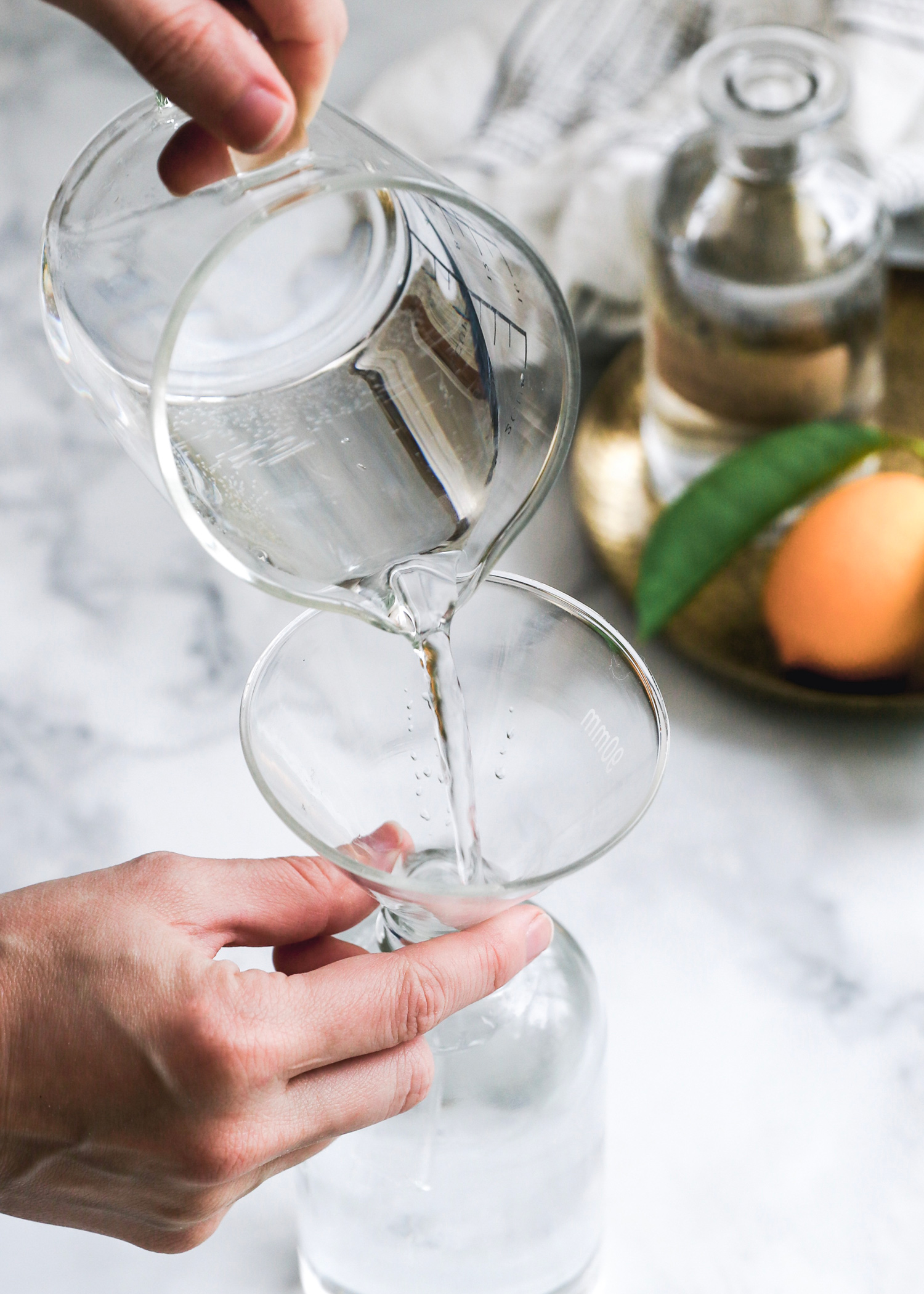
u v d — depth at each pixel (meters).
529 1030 0.45
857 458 0.59
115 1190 0.43
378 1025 0.41
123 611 0.63
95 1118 0.41
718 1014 0.54
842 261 0.57
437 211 0.41
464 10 0.81
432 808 0.46
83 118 0.78
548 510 0.64
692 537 0.58
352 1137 0.45
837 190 0.57
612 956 0.55
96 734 0.60
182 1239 0.45
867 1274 0.49
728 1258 0.50
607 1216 0.51
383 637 0.44
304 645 0.43
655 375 0.61
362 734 0.44
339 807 0.43
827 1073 0.52
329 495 0.41
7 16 0.84
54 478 0.67
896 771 0.58
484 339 0.42
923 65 0.69
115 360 0.39
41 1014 0.41
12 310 0.72
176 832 0.58
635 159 0.66
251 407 0.40
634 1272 0.50
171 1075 0.41
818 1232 0.50
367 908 0.46
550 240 0.69
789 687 0.57
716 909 0.55
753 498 0.58
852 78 0.58
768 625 0.57
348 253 0.40
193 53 0.38
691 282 0.58
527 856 0.43
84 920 0.42
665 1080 0.53
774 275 0.57
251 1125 0.41
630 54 0.74
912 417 0.65
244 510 0.40
